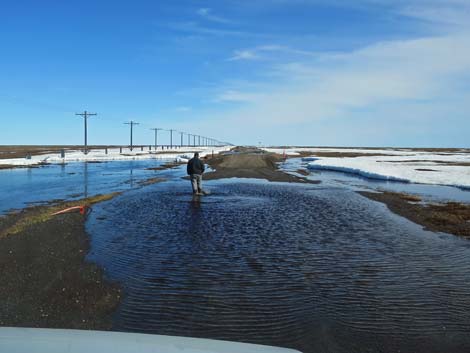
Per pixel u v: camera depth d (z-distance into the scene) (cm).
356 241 1122
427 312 632
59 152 9281
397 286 755
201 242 1097
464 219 1469
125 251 998
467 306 658
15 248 1020
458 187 2686
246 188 2520
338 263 906
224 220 1430
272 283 766
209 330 559
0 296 691
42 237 1145
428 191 2450
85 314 614
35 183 2878
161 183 2850
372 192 2353
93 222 1385
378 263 909
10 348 235
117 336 270
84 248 1026
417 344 523
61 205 1777
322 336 543
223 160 5153
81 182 2952
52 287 737
